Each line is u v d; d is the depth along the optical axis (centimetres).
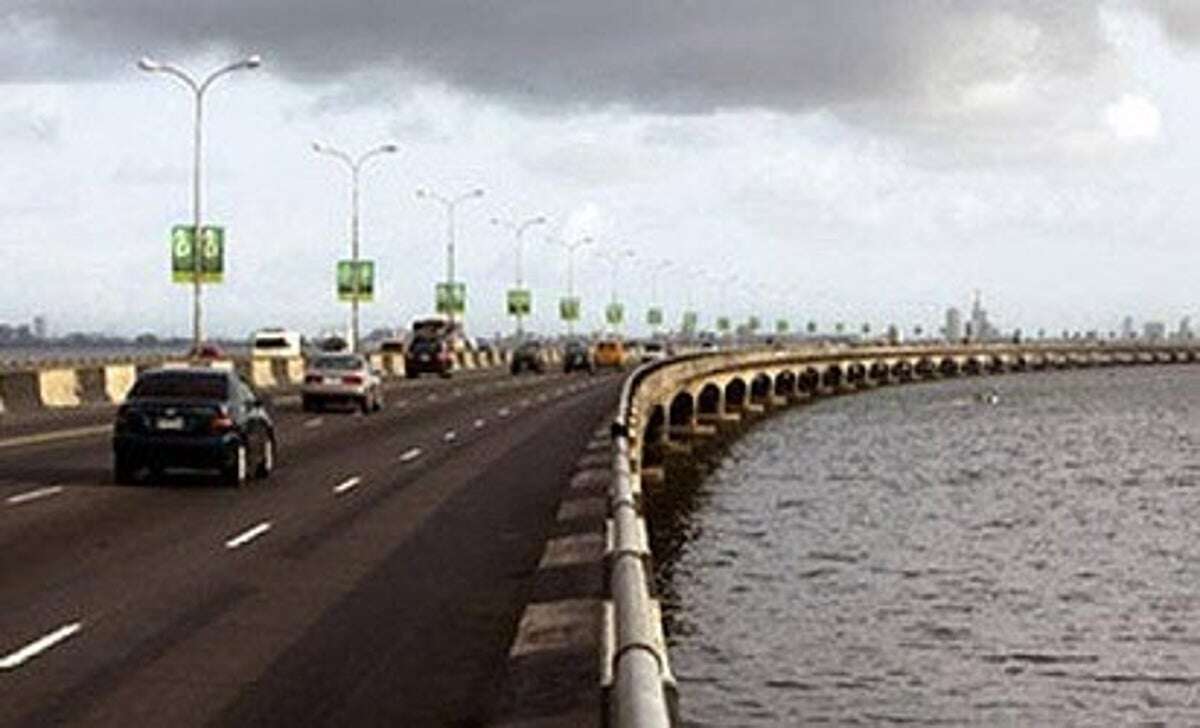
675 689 769
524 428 5003
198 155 7538
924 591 3691
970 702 2581
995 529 5016
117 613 1590
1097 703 2605
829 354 14550
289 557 2022
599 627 1352
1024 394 16625
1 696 1204
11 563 1947
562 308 18988
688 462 7144
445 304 14400
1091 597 3675
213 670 1305
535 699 1124
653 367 6044
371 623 1536
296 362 9081
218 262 7881
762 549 4344
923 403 14012
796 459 7581
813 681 2672
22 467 3316
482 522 2438
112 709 1160
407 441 4375
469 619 1559
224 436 2966
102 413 5406
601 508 2477
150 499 2747
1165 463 7875
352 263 11012
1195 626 3316
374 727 1102
